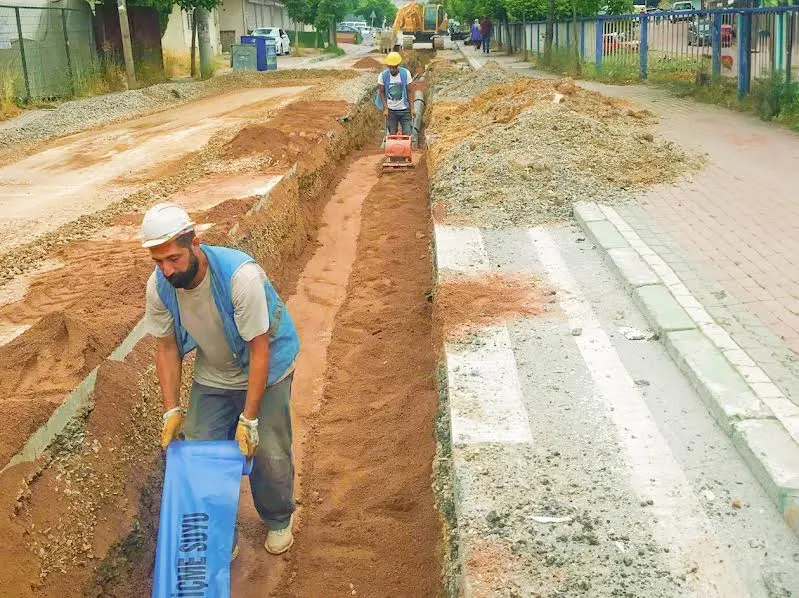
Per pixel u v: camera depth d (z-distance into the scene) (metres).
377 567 4.64
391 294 8.52
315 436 5.98
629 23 22.84
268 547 4.74
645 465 4.14
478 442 4.41
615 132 11.05
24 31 21.75
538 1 31.70
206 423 4.23
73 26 23.62
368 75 26.97
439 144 12.56
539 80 16.03
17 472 3.98
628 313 5.90
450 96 18.59
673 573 3.42
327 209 12.17
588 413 4.62
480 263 7.01
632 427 4.47
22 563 3.69
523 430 4.49
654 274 6.31
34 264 7.32
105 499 4.39
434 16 47.72
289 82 26.86
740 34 15.27
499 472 4.15
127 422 4.86
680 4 29.34
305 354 7.32
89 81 23.33
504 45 44.28
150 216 3.54
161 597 3.58
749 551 3.52
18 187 11.65
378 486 5.29
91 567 4.05
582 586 3.38
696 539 3.61
